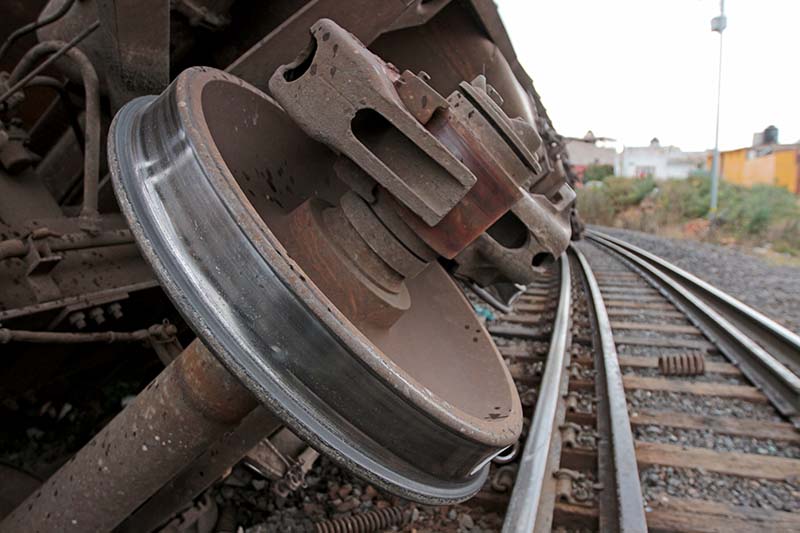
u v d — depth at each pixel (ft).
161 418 4.61
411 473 4.17
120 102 6.93
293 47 6.84
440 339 5.96
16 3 9.45
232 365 3.66
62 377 7.99
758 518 8.82
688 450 11.01
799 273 40.93
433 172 4.09
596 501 9.02
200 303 3.77
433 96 4.17
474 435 4.18
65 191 9.75
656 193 122.01
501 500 8.75
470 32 9.32
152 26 5.86
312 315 3.64
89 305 6.33
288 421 3.67
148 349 9.17
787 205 83.56
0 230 6.16
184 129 4.05
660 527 8.59
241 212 3.76
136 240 3.98
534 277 6.46
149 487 4.86
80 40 6.37
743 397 14.12
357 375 3.75
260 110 5.68
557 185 11.48
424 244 4.58
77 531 5.04
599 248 62.49
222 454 5.73
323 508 8.52
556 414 11.72
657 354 18.29
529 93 14.62
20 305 5.67
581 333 20.36
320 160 6.31
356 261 4.57
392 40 8.74
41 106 10.24
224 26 7.22
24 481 6.98
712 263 46.52
